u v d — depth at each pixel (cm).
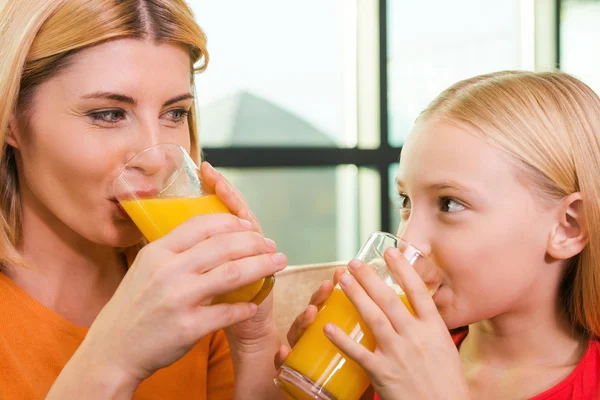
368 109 414
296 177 406
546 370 120
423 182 114
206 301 91
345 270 114
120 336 90
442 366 96
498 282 112
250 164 392
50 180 111
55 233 120
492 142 111
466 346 134
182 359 129
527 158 111
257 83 400
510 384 121
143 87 107
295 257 412
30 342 115
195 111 136
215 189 105
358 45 411
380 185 413
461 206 112
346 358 100
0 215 117
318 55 407
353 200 415
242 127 402
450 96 122
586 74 441
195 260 89
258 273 91
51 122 107
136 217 102
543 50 435
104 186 109
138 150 108
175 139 117
